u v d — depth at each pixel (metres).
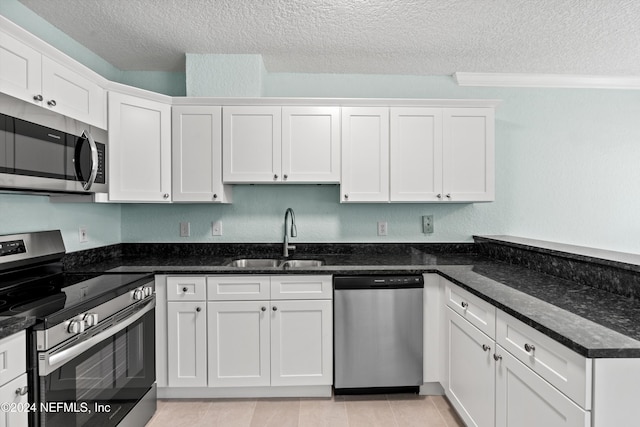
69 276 1.96
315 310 2.17
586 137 2.89
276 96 2.79
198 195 2.40
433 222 2.84
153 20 2.04
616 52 2.45
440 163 2.48
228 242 2.77
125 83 2.76
